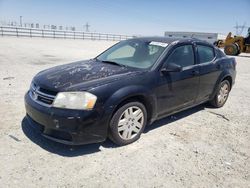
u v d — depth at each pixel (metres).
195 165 3.30
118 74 3.67
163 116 4.27
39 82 3.57
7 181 2.76
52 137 3.31
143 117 3.82
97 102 3.22
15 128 4.01
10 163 3.08
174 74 4.15
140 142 3.82
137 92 3.56
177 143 3.88
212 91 5.33
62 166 3.09
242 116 5.32
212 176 3.09
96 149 3.53
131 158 3.36
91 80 3.44
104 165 3.16
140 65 4.08
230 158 3.54
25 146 3.49
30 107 3.45
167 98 4.12
